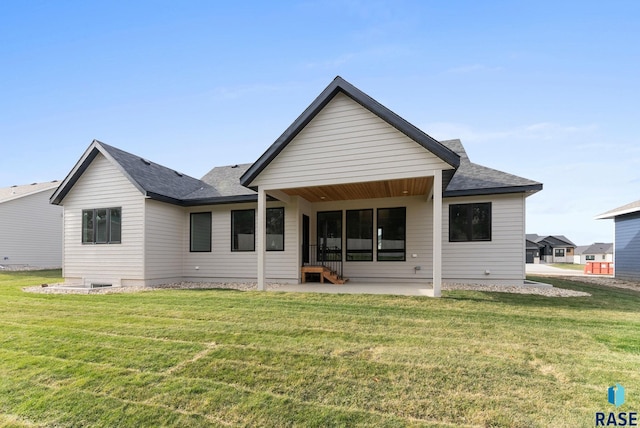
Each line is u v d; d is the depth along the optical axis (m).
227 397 3.17
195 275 12.34
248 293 8.45
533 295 7.91
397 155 8.05
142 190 10.59
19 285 11.20
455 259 10.58
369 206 11.67
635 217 13.90
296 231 11.20
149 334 5.05
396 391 3.19
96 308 6.89
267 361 3.95
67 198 11.94
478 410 2.83
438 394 3.11
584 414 2.75
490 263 10.23
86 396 3.28
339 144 8.56
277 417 2.82
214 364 3.90
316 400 3.07
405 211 11.24
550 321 5.47
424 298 7.38
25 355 4.31
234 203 12.05
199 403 3.09
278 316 5.95
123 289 9.86
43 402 3.19
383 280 11.34
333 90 8.44
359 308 6.46
